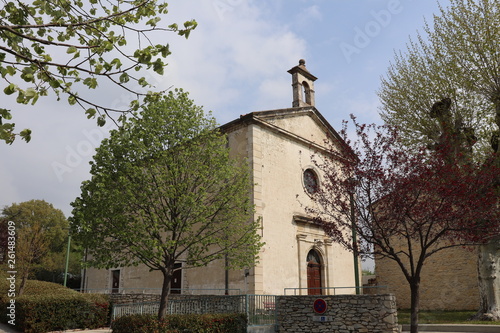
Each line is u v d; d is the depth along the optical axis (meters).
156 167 12.41
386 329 12.57
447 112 15.40
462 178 10.43
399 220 10.27
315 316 13.78
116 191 11.65
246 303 13.81
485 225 10.09
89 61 4.98
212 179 12.98
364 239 10.80
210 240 12.43
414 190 10.26
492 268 14.67
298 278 18.27
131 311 15.63
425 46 16.81
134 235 11.62
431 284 21.38
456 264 20.59
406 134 16.69
